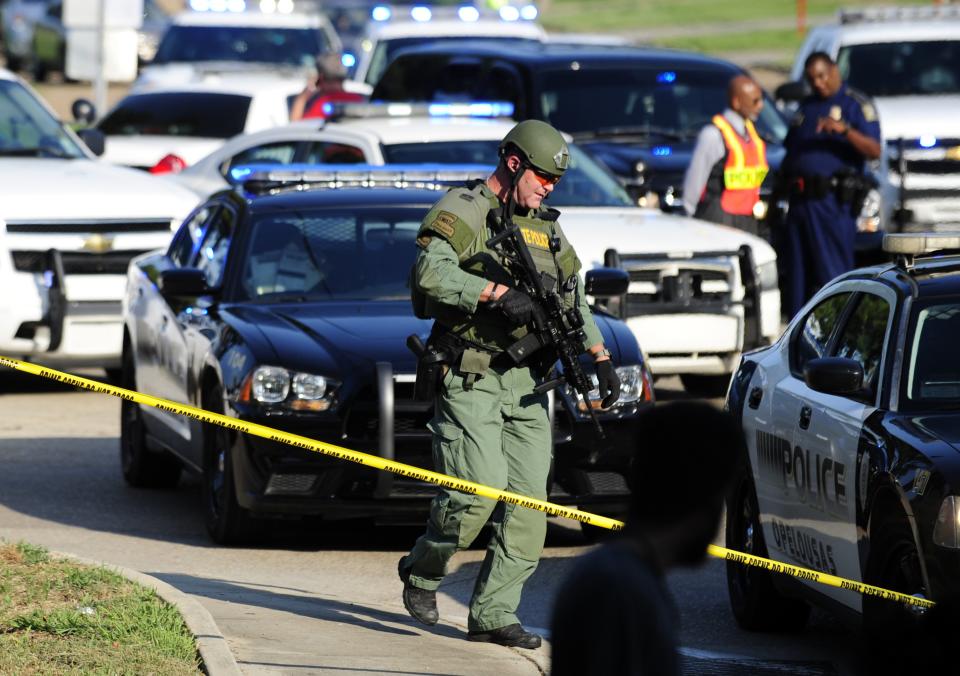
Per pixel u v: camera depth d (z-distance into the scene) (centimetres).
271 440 3309
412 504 3319
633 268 4791
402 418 3334
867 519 2525
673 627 1273
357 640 2650
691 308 4788
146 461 4131
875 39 7494
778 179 5422
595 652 1248
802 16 18662
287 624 2728
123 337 4372
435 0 14050
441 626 2828
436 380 2586
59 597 2677
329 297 3750
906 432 2502
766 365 3145
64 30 15138
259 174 4197
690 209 5347
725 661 2750
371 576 3294
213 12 9856
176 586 3042
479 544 3603
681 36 18825
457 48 6812
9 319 5094
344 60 8394
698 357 4841
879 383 2673
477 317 2562
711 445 1307
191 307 3812
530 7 8869
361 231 3884
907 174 6744
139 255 5247
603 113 6281
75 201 5184
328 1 15400
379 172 4288
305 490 3316
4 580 2755
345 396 3312
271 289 3769
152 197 5291
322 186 4250
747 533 3064
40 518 3784
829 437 2700
